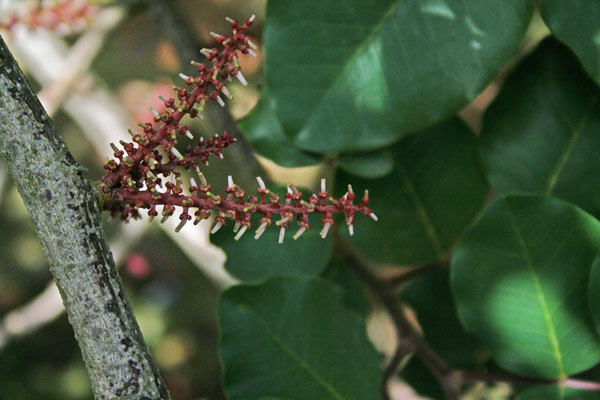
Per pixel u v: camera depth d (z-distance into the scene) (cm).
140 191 40
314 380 45
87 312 39
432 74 45
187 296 151
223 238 47
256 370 45
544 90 47
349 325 45
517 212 44
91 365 39
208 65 52
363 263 50
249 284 45
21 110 39
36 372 149
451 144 48
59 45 65
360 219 48
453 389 47
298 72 45
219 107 52
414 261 48
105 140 66
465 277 45
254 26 55
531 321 45
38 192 39
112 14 60
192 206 41
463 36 45
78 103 65
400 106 45
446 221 48
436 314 52
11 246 154
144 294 149
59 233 39
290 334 45
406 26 45
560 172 46
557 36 44
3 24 55
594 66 44
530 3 44
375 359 45
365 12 45
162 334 146
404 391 56
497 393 50
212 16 93
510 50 45
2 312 155
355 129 45
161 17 53
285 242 47
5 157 39
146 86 91
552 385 45
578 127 46
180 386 146
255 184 52
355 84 45
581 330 44
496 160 47
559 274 44
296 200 41
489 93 91
